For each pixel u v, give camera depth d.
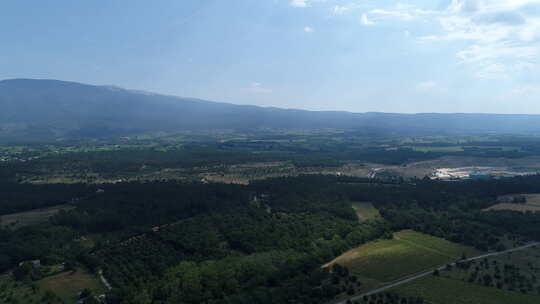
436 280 159.62
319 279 159.12
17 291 153.75
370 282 158.75
